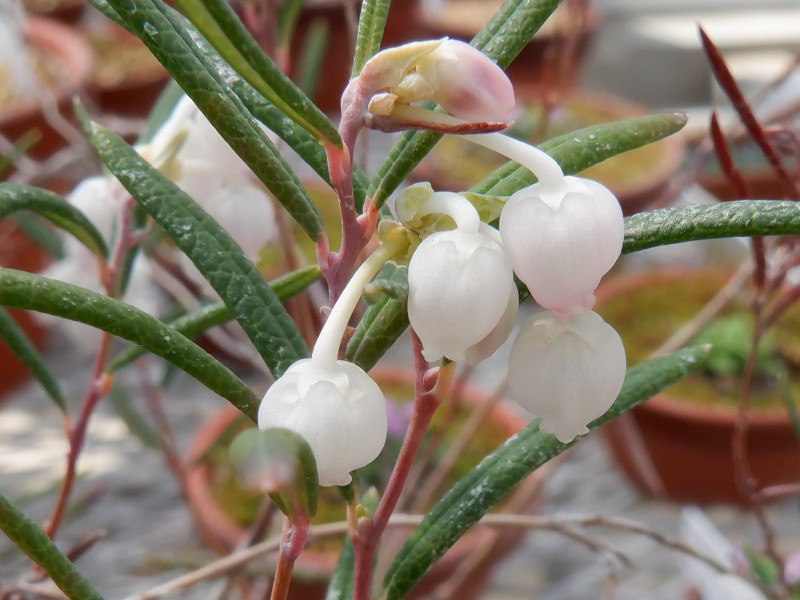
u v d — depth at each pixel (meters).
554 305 0.06
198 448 0.18
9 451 0.21
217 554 0.16
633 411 0.20
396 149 0.07
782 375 0.12
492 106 0.06
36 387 0.23
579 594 0.18
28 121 0.22
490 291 0.06
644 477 0.19
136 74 0.30
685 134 0.31
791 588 0.15
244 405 0.07
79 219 0.09
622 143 0.07
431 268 0.06
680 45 0.39
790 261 0.11
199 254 0.07
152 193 0.07
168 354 0.07
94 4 0.08
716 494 0.20
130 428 0.15
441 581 0.16
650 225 0.07
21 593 0.10
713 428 0.19
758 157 0.30
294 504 0.06
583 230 0.06
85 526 0.19
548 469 0.16
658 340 0.22
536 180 0.07
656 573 0.19
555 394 0.06
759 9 0.42
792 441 0.19
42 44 0.28
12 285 0.06
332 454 0.06
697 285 0.24
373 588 0.12
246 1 0.12
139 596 0.10
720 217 0.07
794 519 0.20
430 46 0.06
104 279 0.10
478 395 0.20
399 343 0.25
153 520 0.19
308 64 0.15
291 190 0.07
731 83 0.08
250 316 0.07
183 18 0.08
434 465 0.19
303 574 0.14
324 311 0.07
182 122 0.09
